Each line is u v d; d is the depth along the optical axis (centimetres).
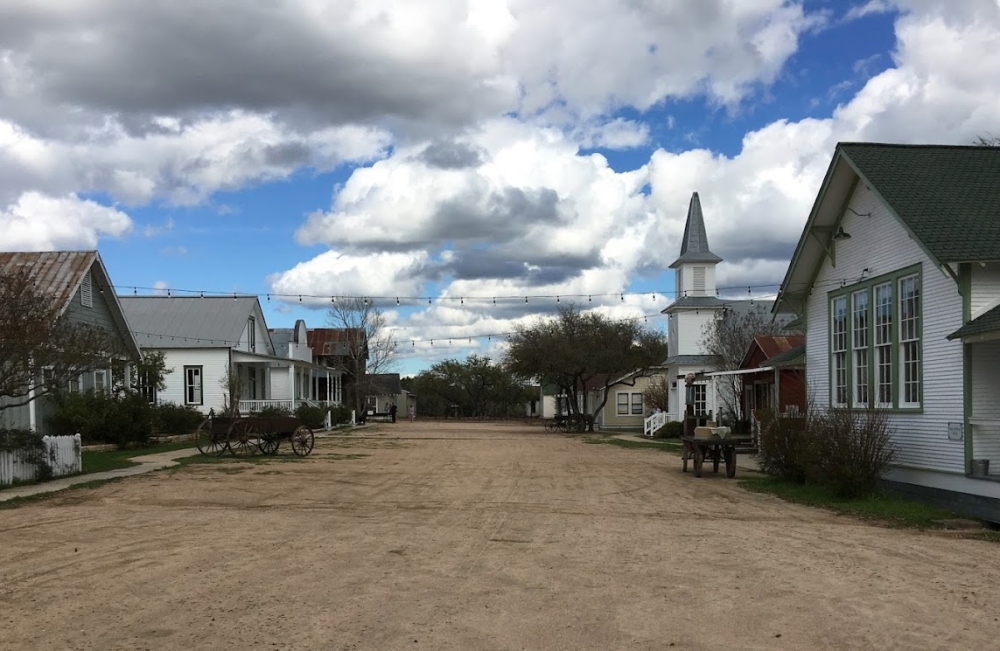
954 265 1345
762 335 3434
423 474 1986
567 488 1695
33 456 1683
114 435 2647
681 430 4009
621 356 4822
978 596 750
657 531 1124
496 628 642
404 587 775
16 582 790
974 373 1350
